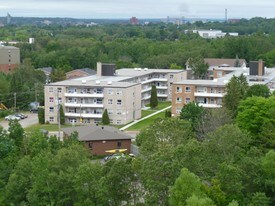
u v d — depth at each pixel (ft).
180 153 177.47
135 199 181.98
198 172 178.50
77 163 200.85
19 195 199.21
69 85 416.67
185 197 159.53
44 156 205.67
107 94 410.93
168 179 170.30
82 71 602.85
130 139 314.96
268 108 257.34
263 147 235.40
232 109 309.22
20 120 434.71
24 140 245.24
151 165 173.17
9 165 216.74
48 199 190.70
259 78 426.92
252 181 184.24
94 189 185.57
